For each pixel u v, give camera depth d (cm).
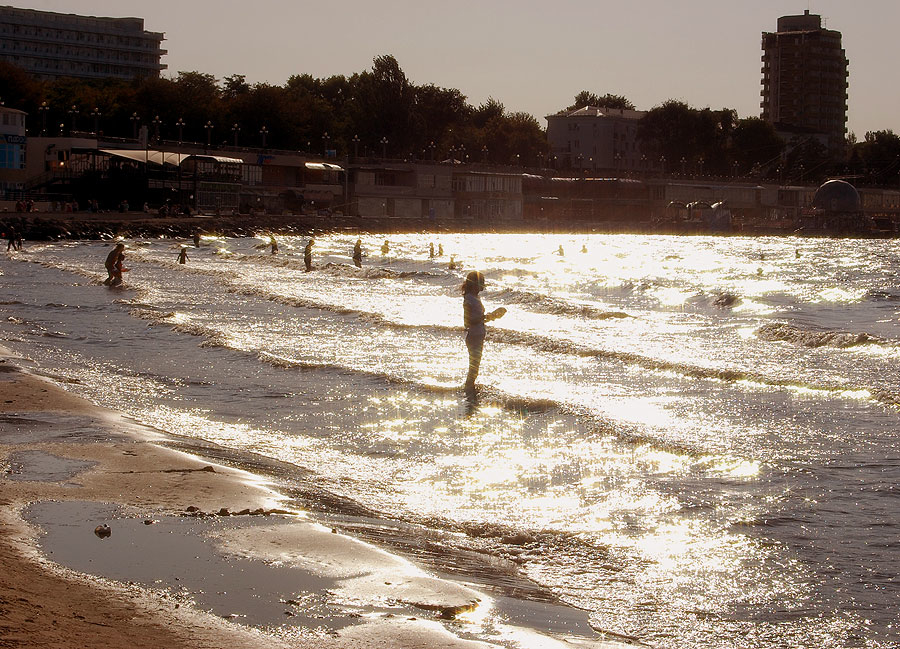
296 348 2422
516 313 3459
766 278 6288
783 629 776
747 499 1131
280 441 1462
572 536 1012
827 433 1470
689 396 1795
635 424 1541
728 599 840
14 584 763
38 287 4059
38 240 8506
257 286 4225
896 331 3122
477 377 2017
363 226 13212
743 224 18138
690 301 4266
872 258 9444
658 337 2752
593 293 4750
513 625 761
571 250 10169
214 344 2423
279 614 750
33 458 1266
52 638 649
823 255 10019
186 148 12625
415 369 2116
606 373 2073
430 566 895
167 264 5672
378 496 1161
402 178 15388
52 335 2595
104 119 13888
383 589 817
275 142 14738
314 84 18925
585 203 18350
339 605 776
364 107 17238
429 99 18475
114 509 1028
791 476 1227
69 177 11175
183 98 14275
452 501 1145
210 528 973
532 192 17812
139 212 11006
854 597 838
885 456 1319
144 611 733
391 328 2817
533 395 1788
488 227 15425
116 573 820
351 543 938
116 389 1866
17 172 11138
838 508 1089
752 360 2269
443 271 6028
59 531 939
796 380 1944
